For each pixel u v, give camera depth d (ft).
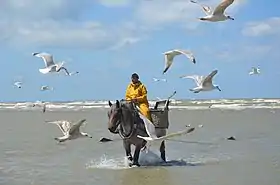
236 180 48.24
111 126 52.60
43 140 89.97
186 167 56.34
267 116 151.02
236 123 125.59
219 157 65.05
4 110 229.25
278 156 65.26
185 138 90.02
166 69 41.01
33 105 258.16
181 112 178.60
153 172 53.01
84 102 292.61
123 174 52.03
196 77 40.63
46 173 53.93
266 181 47.78
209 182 47.34
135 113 53.93
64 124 46.93
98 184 47.03
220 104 231.09
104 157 65.82
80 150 74.54
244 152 70.03
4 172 55.16
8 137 96.84
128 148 56.85
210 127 113.80
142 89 54.13
